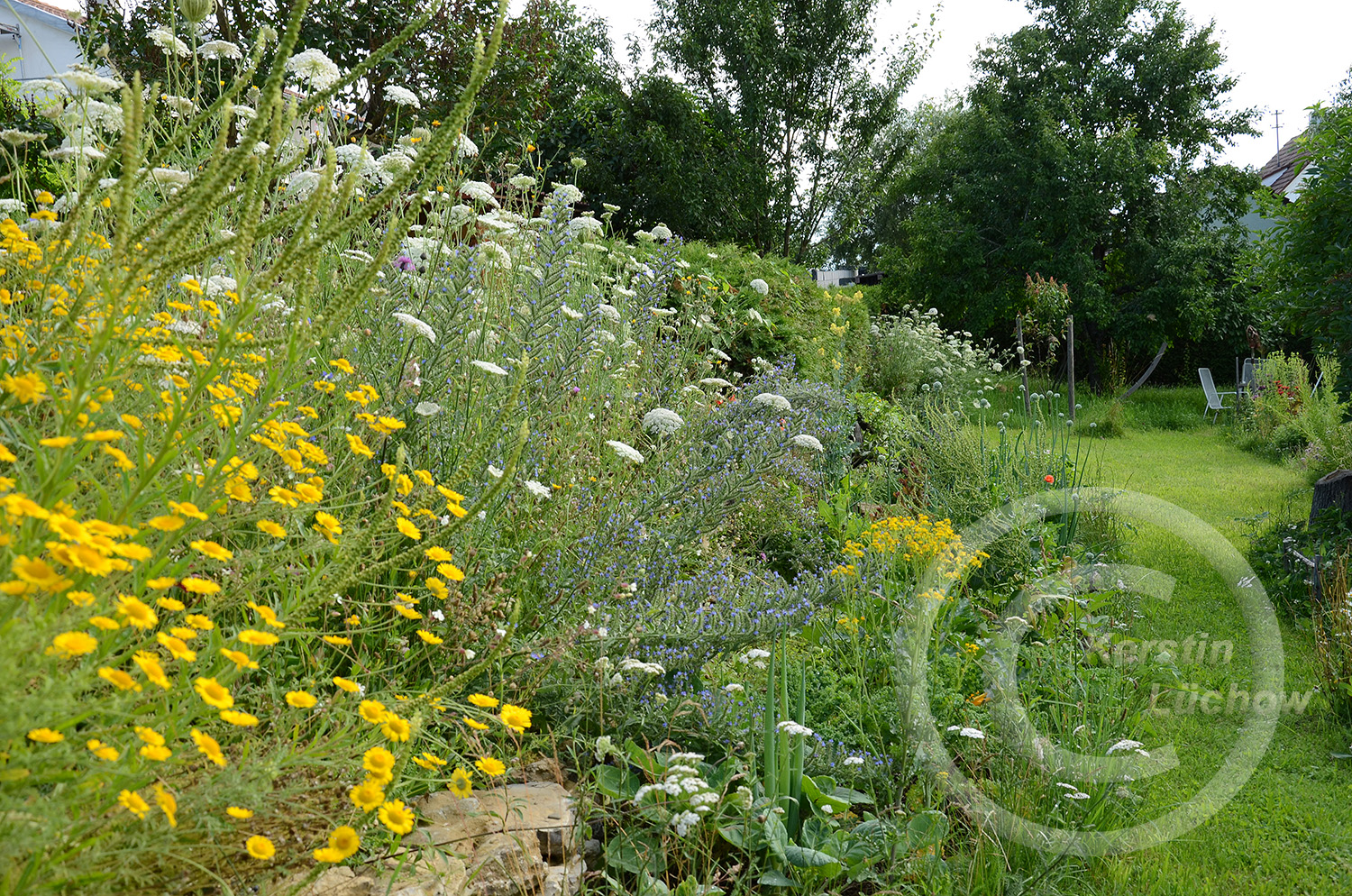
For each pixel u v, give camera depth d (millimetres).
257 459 1932
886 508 6023
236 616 1973
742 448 4242
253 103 3488
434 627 2604
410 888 1936
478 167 6676
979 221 26938
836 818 2863
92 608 1195
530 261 4594
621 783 2641
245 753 1606
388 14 8320
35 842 1097
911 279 27547
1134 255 25219
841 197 25297
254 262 3076
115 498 1593
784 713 3027
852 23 23109
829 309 10781
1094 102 26203
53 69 2805
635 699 2922
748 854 2590
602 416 4469
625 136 18250
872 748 3301
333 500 2229
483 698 1813
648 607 3377
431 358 3184
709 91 23672
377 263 1720
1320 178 9125
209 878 1477
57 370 1657
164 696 1421
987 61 27266
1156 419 17203
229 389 1650
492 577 2746
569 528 3164
